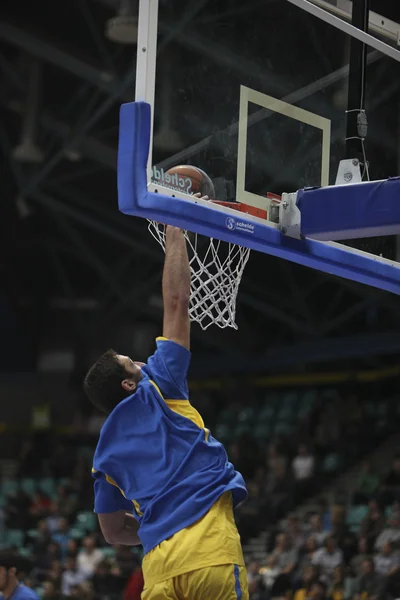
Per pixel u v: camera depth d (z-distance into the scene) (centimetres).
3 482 2186
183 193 423
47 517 1855
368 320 2231
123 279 2264
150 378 362
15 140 1931
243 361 2366
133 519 382
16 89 1805
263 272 2017
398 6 642
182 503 342
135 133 400
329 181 515
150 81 413
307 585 1275
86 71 1641
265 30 489
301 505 1767
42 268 2355
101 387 365
